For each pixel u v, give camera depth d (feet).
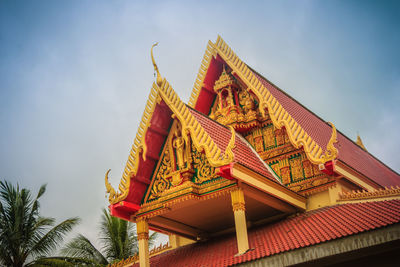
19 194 115.14
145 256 62.85
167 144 65.26
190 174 62.13
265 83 84.07
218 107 80.43
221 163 56.49
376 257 52.90
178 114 62.03
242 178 57.52
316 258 52.49
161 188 63.87
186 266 61.72
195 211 65.92
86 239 125.49
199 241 72.18
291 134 66.69
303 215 64.64
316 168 67.26
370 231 51.19
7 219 113.29
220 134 65.00
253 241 60.34
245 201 63.41
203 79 80.48
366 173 80.59
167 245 76.07
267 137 72.79
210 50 80.74
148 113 64.80
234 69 76.18
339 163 64.54
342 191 66.39
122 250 129.08
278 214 68.08
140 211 64.23
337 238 52.19
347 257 52.95
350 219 56.44
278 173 69.97
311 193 66.85
